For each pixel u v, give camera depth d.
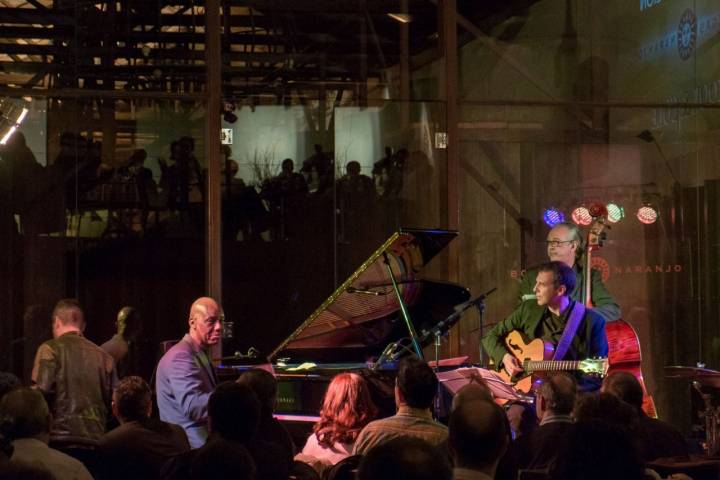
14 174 8.64
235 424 4.07
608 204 9.44
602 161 9.44
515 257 9.25
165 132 8.84
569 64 9.44
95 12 8.79
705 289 9.51
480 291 9.17
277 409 7.26
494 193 9.27
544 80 9.39
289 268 8.97
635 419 4.52
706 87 9.64
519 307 7.59
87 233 8.71
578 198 9.38
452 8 9.23
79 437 7.07
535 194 9.33
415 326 7.57
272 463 4.12
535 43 9.38
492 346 7.48
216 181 8.86
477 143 9.27
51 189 8.68
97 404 7.17
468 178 9.23
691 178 9.55
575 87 9.44
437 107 9.20
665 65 9.57
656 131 9.52
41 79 8.72
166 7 8.86
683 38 9.62
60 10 8.76
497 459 3.29
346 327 7.45
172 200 8.82
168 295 8.79
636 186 9.48
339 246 9.05
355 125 9.10
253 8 9.00
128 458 5.03
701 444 8.99
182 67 8.87
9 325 8.56
